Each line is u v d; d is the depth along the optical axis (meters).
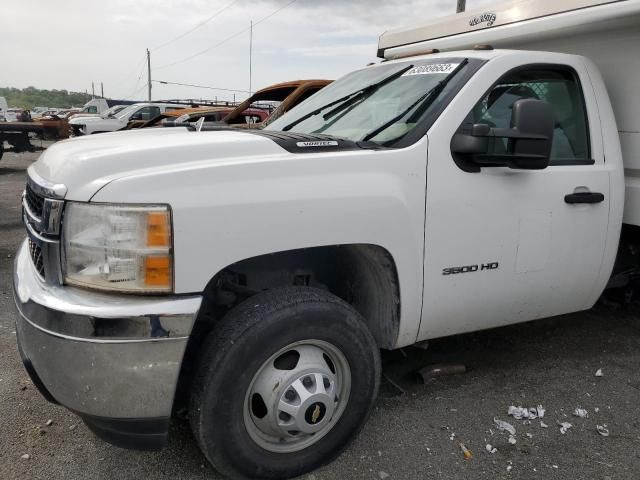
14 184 12.49
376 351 2.64
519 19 3.82
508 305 3.13
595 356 3.87
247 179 2.26
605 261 3.45
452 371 3.54
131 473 2.57
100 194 2.09
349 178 2.47
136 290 2.09
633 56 3.43
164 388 2.14
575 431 2.98
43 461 2.64
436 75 3.08
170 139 2.51
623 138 3.54
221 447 2.32
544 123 2.66
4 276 5.39
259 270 2.75
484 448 2.81
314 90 7.54
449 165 2.75
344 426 2.61
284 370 2.42
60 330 2.06
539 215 3.05
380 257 2.68
